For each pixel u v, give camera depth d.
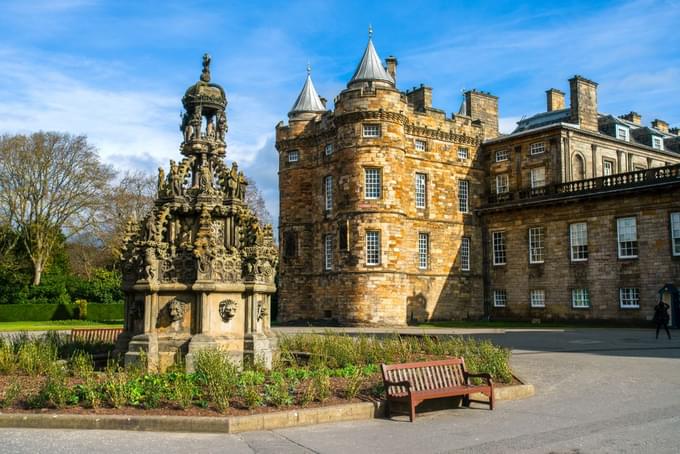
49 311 52.97
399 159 44.25
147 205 57.47
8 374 14.04
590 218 43.38
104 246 57.38
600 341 28.17
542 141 48.00
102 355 17.03
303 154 50.41
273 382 12.91
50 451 8.90
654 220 39.78
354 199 43.66
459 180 50.38
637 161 54.12
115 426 10.28
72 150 54.84
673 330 35.97
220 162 17.14
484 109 54.69
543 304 46.16
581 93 50.19
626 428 10.58
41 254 55.44
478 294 50.28
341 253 44.16
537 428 10.70
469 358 15.77
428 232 48.00
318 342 19.19
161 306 15.30
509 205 48.06
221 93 17.52
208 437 9.88
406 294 44.19
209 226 15.75
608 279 42.00
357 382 12.55
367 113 43.59
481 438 9.98
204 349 13.91
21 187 53.53
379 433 10.34
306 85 52.50
